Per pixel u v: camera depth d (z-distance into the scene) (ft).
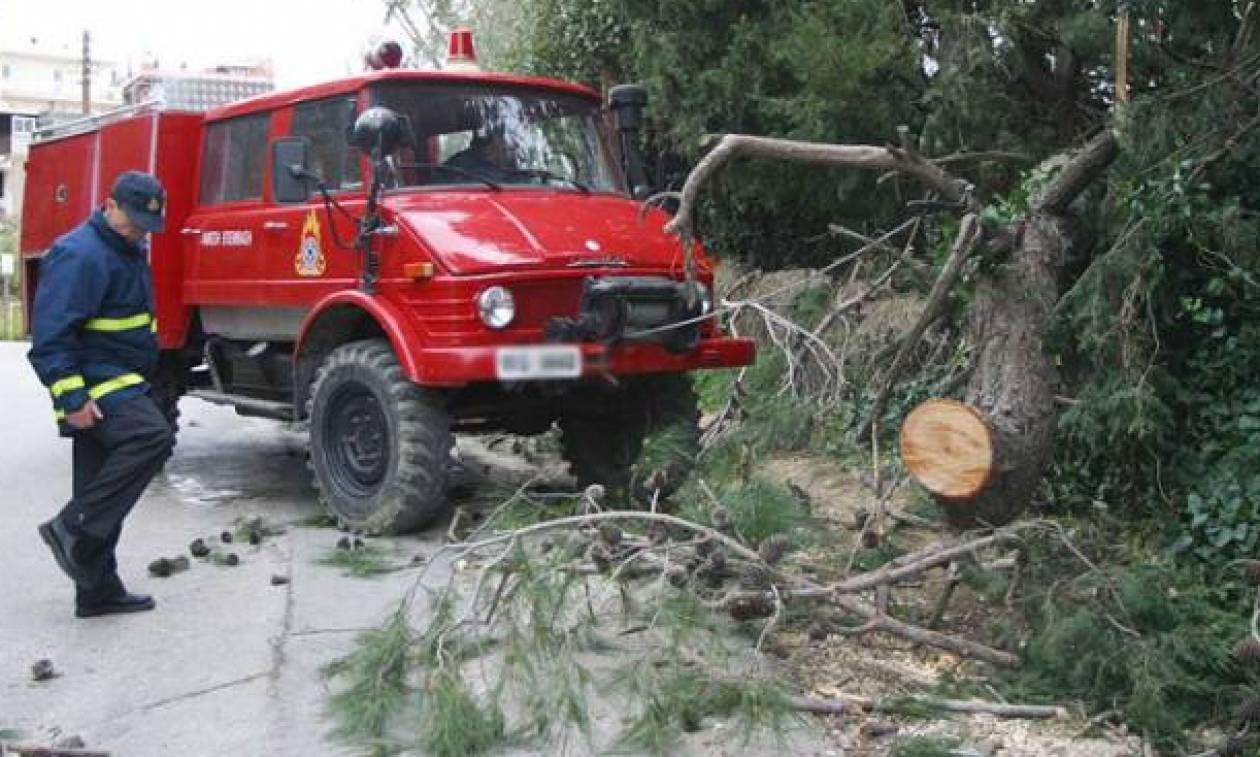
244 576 19.30
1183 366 18.80
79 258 16.51
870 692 14.33
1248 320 18.12
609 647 15.15
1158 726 13.21
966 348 22.43
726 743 12.93
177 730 13.62
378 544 20.61
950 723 13.56
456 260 19.60
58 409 16.65
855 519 20.39
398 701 13.76
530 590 14.33
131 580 19.15
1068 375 19.08
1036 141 24.91
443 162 22.12
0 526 22.75
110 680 15.08
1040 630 14.70
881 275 25.90
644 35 30.27
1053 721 13.61
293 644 16.19
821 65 25.31
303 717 13.92
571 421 23.82
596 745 12.95
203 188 25.58
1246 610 15.92
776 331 25.64
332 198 21.72
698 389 30.81
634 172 24.20
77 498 17.07
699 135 29.73
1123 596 14.47
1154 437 17.93
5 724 13.83
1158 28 19.76
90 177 27.91
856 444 22.50
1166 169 17.81
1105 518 19.03
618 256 20.51
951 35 24.56
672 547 15.49
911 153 17.84
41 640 16.47
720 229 35.99
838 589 15.12
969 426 15.99
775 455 24.44
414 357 19.74
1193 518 17.37
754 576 15.10
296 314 23.25
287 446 31.89
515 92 23.31
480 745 12.82
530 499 19.85
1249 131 17.89
